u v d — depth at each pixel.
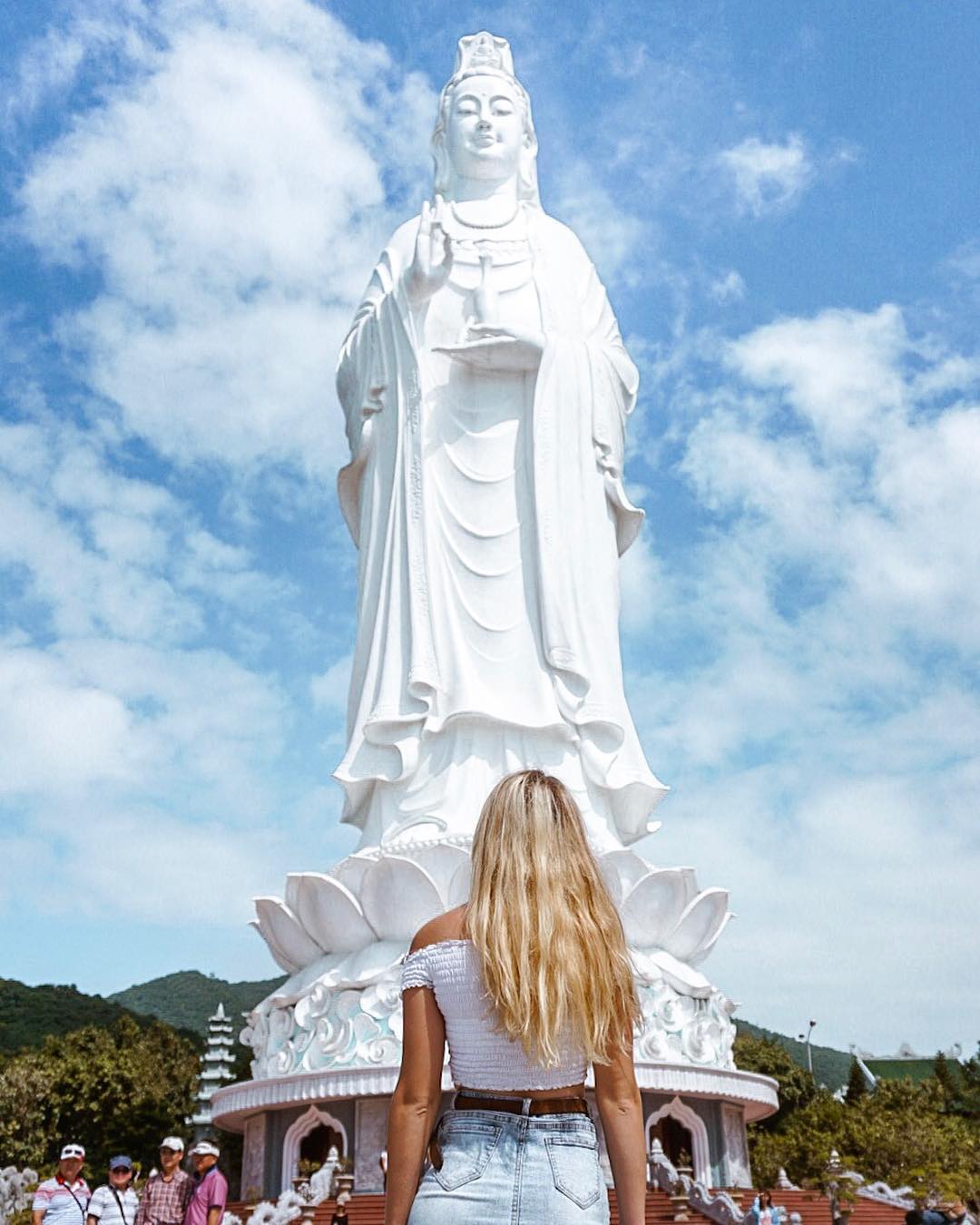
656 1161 27.20
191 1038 89.50
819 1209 30.39
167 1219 15.40
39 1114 57.75
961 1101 76.62
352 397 35.34
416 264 33.38
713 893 29.89
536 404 33.00
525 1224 4.08
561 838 4.61
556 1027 4.24
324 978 28.17
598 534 33.03
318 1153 27.62
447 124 38.12
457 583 32.06
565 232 37.44
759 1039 67.88
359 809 31.38
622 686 32.31
